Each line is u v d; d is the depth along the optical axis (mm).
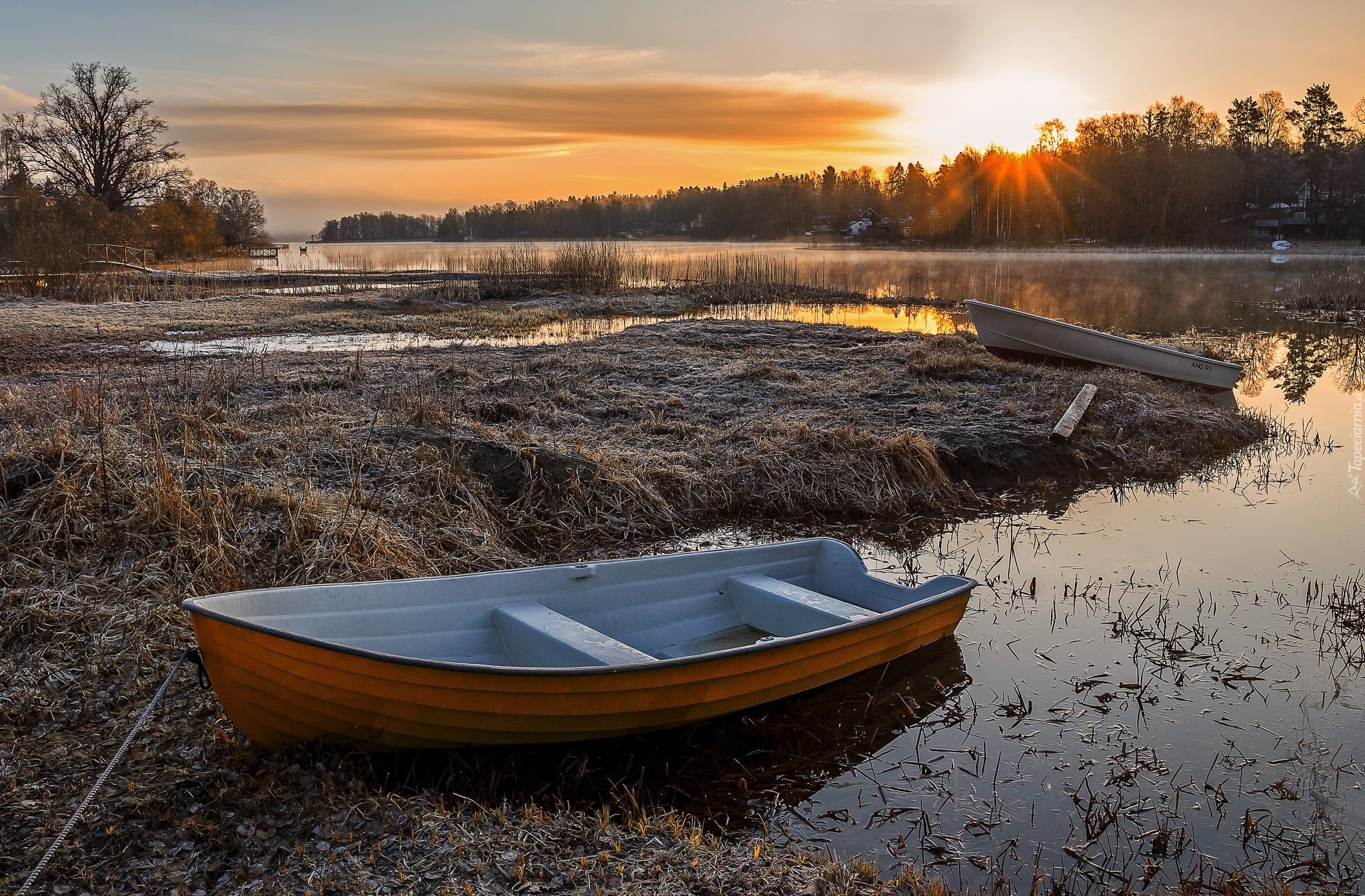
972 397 11906
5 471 6375
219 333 18750
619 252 37844
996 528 8273
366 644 4508
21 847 3396
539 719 4078
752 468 8922
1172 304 28547
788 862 3523
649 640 5480
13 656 4828
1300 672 5383
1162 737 4664
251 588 5422
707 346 16438
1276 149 95562
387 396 10531
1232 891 3439
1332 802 4074
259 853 3389
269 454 8023
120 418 8617
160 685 4570
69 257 28422
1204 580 6926
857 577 6066
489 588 4992
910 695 5102
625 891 3195
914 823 3959
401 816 3619
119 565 5727
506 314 23469
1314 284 36812
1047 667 5469
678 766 4363
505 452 8414
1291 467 10422
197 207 55438
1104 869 3645
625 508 8062
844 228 134875
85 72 49469
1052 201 96250
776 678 4707
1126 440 10828
